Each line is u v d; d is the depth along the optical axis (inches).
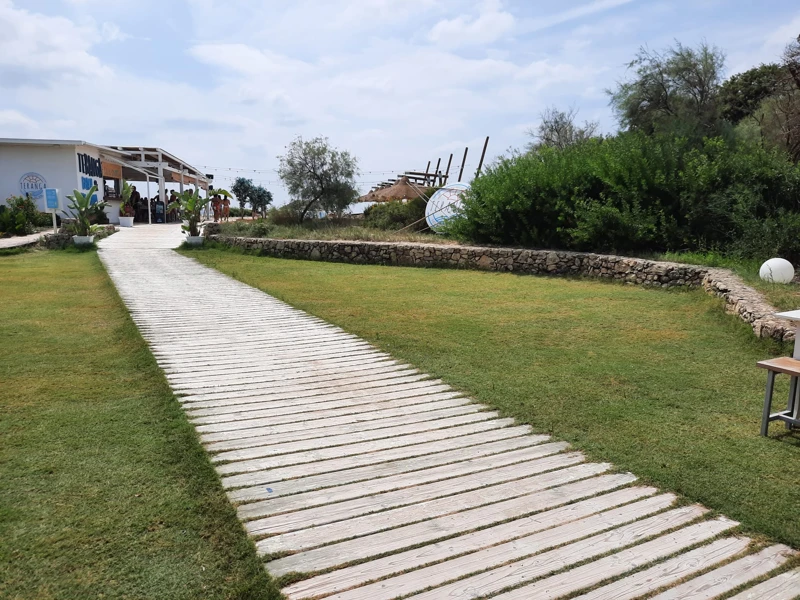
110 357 257.6
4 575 109.5
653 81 802.2
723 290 366.9
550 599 105.4
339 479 150.2
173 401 202.5
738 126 829.8
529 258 561.0
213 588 107.9
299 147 952.3
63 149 975.6
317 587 108.2
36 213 889.5
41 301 387.2
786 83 751.1
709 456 163.0
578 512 134.6
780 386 224.2
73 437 171.0
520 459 162.7
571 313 366.6
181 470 151.6
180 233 936.3
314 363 258.4
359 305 395.2
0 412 189.9
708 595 106.6
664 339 299.0
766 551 119.6
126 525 126.4
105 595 105.1
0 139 928.3
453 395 216.1
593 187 591.8
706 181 511.8
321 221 975.6
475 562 115.8
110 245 753.0
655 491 144.8
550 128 1081.4
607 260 507.8
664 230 528.4
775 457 162.2
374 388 224.7
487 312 371.2
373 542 122.3
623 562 116.0
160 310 370.0
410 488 145.8
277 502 138.1
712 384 227.6
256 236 764.6
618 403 206.1
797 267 448.8
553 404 204.8
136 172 1395.2
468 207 670.5
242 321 343.6
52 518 128.3
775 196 505.4
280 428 183.9
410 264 628.7
